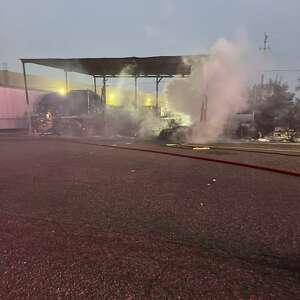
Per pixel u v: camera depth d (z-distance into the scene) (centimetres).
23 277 273
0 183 636
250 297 243
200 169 793
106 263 299
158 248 332
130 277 273
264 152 1124
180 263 299
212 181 654
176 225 401
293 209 466
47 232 378
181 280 268
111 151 1164
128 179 673
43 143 1485
